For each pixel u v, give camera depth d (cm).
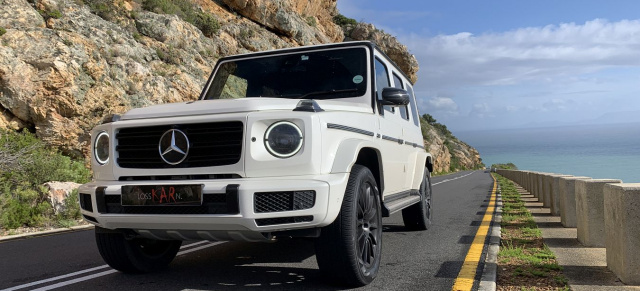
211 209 367
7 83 1394
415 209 752
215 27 2984
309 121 376
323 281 446
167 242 504
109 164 415
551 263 504
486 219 930
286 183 360
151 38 2316
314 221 365
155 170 393
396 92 515
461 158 10469
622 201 427
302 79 554
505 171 4241
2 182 1074
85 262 579
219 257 571
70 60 1519
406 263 532
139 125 402
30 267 556
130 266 471
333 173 385
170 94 1906
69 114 1488
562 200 848
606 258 489
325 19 5247
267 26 3759
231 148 377
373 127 502
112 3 2266
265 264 528
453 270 496
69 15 1825
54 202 1012
